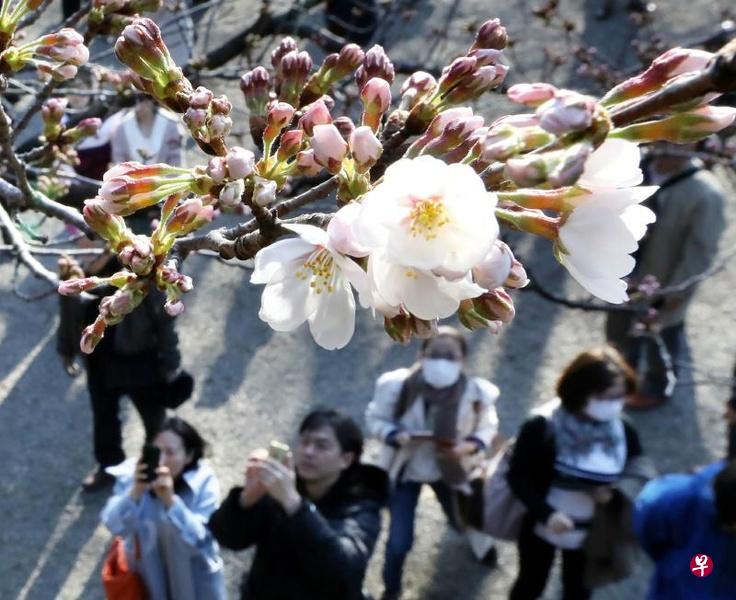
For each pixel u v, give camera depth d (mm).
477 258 1701
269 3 8164
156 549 7203
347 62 2771
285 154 2232
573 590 7559
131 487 7246
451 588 9016
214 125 2227
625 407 11000
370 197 1763
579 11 16297
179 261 2605
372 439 10656
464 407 8000
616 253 1914
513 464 7223
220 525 6160
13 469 10297
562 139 1663
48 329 11992
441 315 1823
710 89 1760
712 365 11500
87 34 3871
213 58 8016
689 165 9398
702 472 6105
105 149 8773
